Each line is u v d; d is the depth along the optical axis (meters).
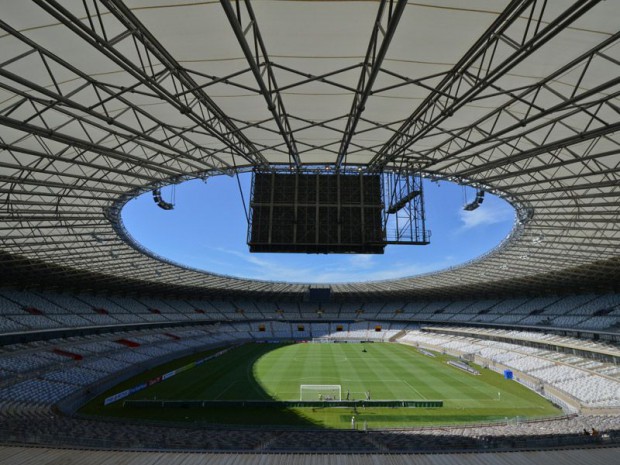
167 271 54.84
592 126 16.61
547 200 26.12
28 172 20.17
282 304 96.50
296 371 45.72
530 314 58.09
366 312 93.38
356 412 28.70
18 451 10.41
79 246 37.91
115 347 50.03
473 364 50.41
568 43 11.43
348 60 12.98
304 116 17.31
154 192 28.88
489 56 12.52
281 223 17.20
